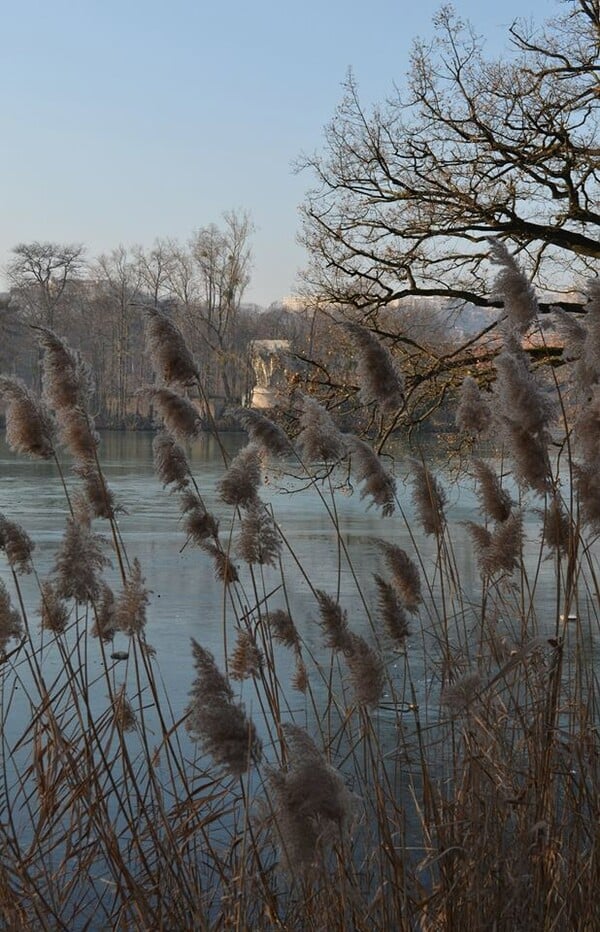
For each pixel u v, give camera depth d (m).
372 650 4.60
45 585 5.46
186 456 5.49
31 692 10.77
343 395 18.56
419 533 27.97
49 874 5.09
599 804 4.73
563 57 20.36
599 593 5.43
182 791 7.11
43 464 56.28
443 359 18.67
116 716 5.25
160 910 4.57
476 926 4.41
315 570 21.94
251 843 4.59
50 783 5.44
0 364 84.56
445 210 20.45
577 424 5.04
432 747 5.93
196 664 3.78
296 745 3.46
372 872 4.88
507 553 5.47
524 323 5.07
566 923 4.52
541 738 4.84
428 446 18.50
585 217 20.16
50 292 90.75
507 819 4.83
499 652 5.61
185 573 21.70
